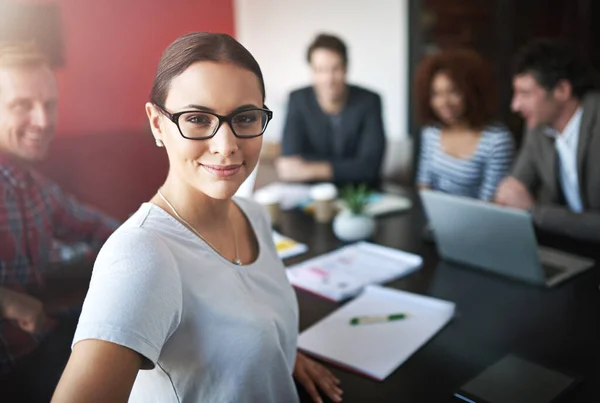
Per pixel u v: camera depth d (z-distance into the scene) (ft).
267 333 2.58
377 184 8.22
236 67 2.38
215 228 2.75
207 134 2.39
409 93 12.66
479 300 4.27
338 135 8.89
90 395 1.88
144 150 6.34
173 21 6.54
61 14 5.34
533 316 3.98
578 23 12.08
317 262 5.08
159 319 2.15
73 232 5.47
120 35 5.94
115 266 2.16
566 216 5.61
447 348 3.56
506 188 6.97
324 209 6.35
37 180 5.09
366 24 13.09
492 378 3.15
